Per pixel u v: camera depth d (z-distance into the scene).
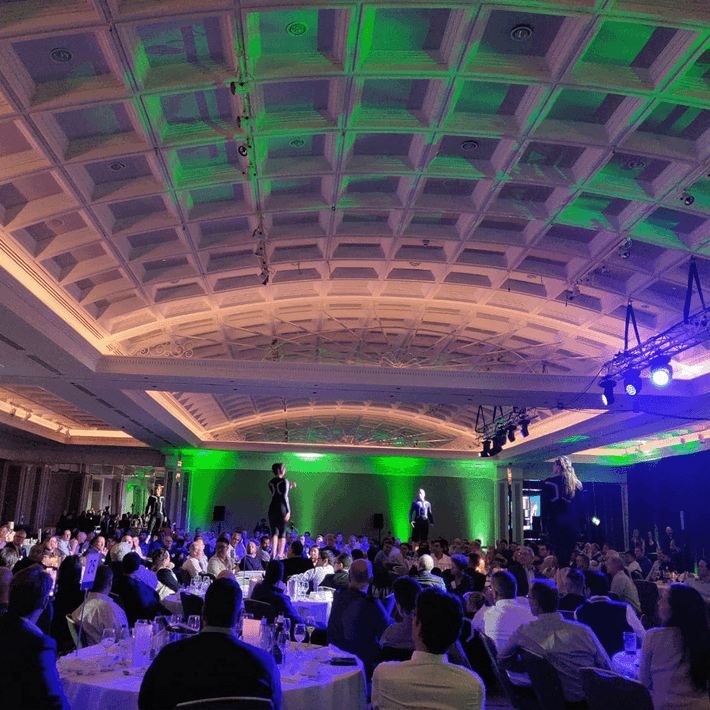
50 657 4.12
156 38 8.27
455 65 8.63
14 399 24.56
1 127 9.25
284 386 16.75
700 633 4.66
